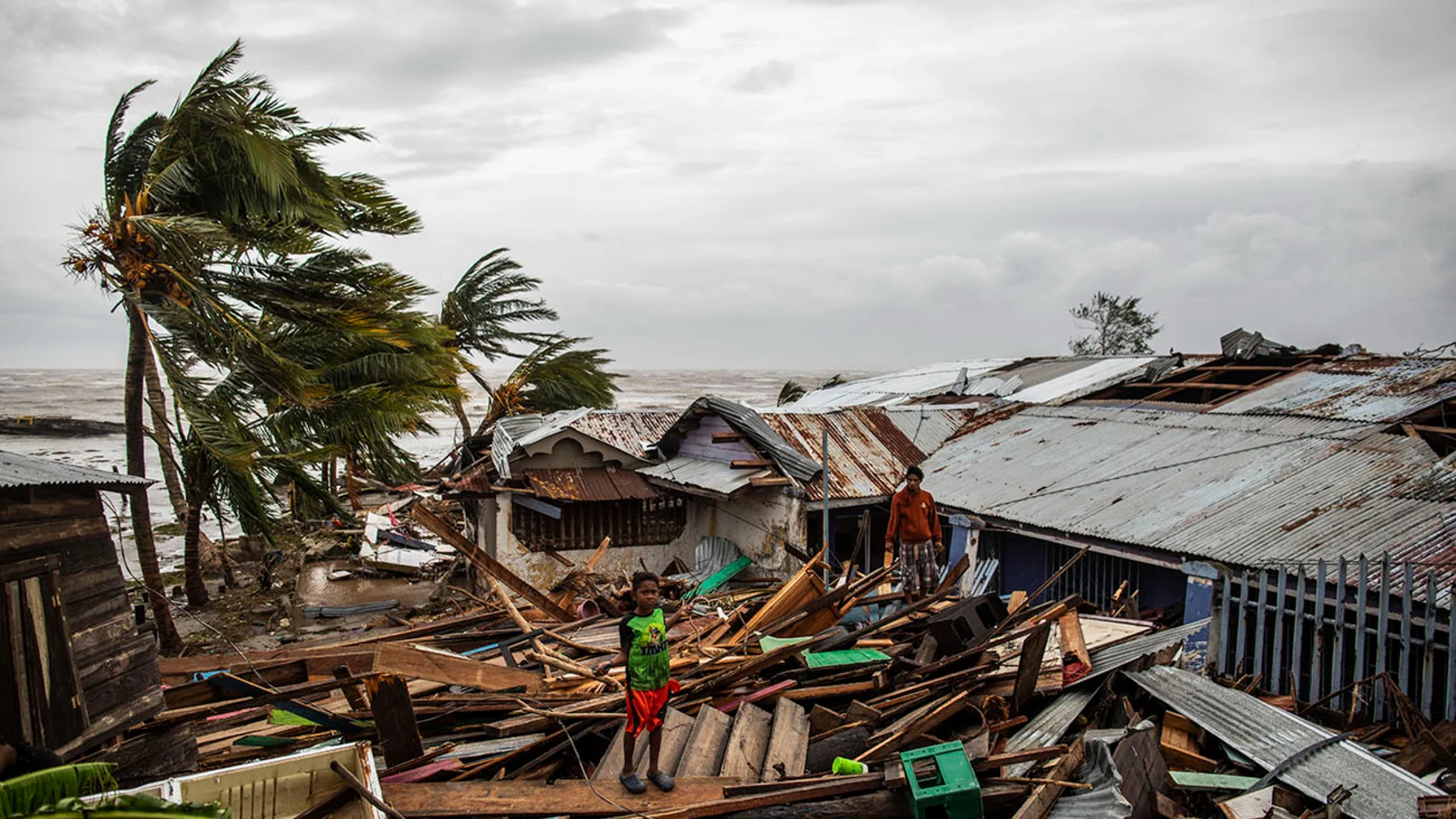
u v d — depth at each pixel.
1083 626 10.25
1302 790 6.64
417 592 18.73
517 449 17.28
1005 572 14.83
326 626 16.47
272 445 17.20
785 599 10.50
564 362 33.88
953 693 8.29
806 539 15.36
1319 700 8.44
